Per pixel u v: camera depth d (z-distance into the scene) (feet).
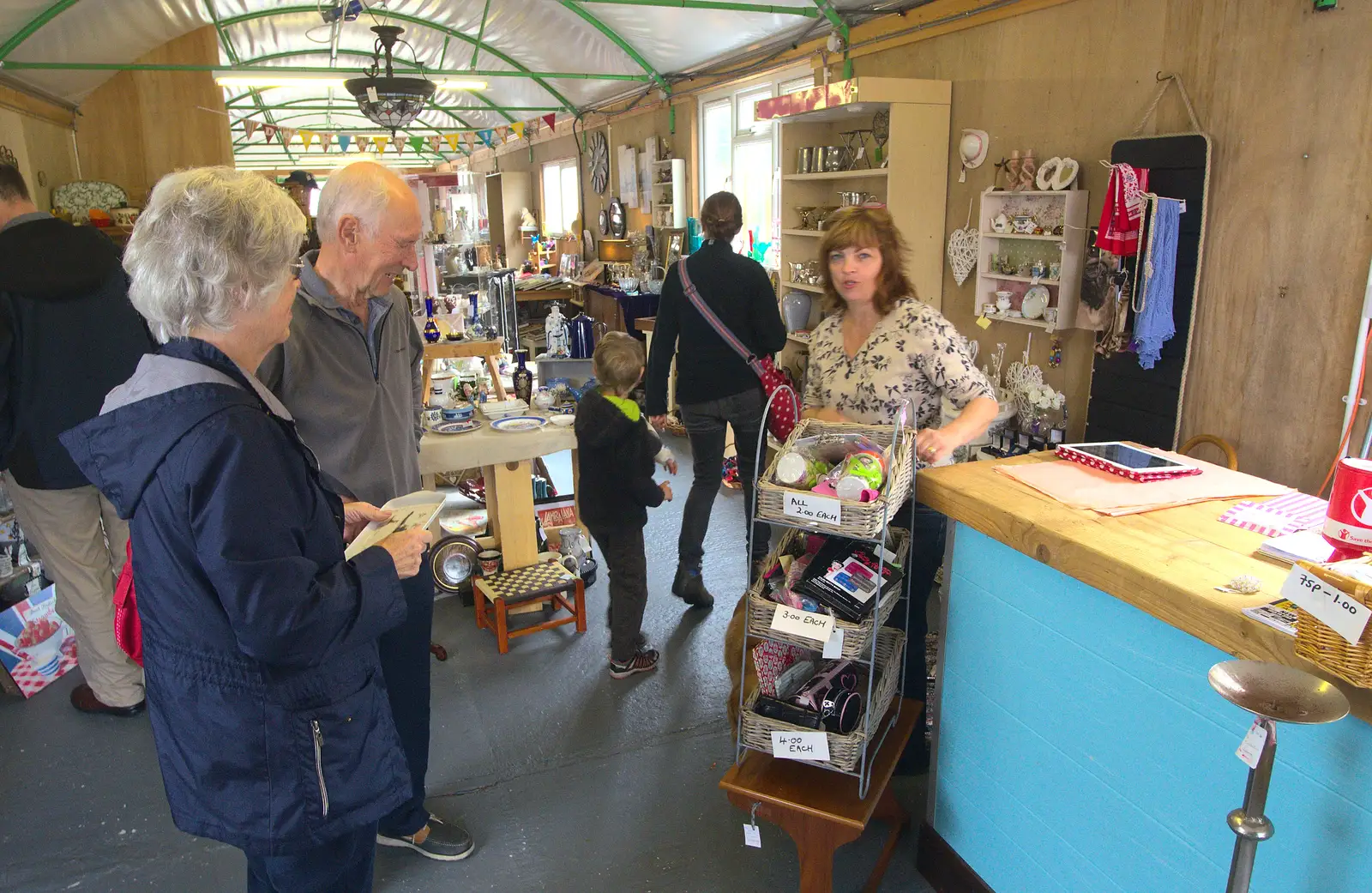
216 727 4.12
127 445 3.79
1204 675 4.32
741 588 12.34
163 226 3.75
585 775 8.34
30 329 8.13
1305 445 8.77
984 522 5.59
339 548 4.33
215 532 3.69
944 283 14.03
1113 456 6.39
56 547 8.88
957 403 6.85
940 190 13.60
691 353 11.02
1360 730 3.69
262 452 3.83
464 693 9.82
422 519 5.35
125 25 18.80
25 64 17.90
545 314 33.78
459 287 23.04
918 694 7.48
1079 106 11.14
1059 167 11.19
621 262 29.84
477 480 15.43
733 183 22.26
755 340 11.12
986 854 6.15
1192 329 9.73
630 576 9.75
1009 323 12.73
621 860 7.23
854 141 15.38
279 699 4.16
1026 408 12.31
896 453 5.76
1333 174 8.25
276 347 5.67
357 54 27.55
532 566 11.53
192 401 3.73
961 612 6.08
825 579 5.76
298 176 17.85
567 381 16.42
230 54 23.73
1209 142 9.25
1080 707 5.15
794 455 5.81
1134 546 4.74
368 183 5.69
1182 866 4.59
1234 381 9.43
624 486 9.45
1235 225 9.24
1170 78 9.80
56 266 8.30
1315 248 8.48
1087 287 10.68
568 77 26.40
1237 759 4.21
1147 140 9.87
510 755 8.68
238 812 4.22
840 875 6.97
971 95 12.99
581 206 34.17
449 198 26.14
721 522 14.90
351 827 4.47
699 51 21.26
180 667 4.09
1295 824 4.02
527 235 41.11
